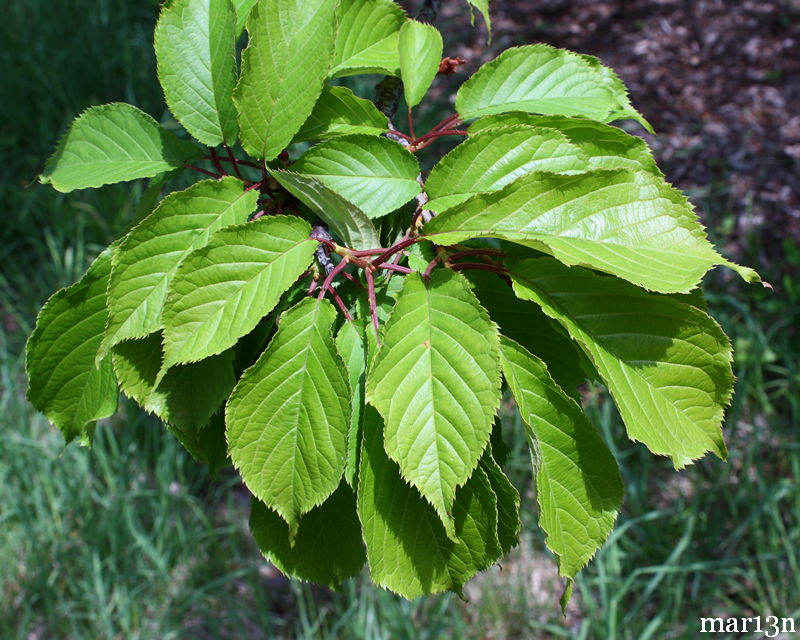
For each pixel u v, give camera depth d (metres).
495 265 0.40
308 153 0.43
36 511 1.28
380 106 0.53
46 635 1.19
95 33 1.79
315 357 0.38
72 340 0.43
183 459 1.34
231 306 0.37
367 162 0.43
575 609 1.25
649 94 2.04
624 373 0.38
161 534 1.24
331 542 0.44
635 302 0.39
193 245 0.40
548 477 0.39
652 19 2.20
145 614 1.23
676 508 1.31
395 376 0.37
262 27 0.40
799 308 1.56
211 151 0.45
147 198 0.47
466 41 2.11
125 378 0.40
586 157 0.40
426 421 0.36
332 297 0.41
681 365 0.39
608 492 0.39
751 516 1.23
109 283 0.38
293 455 0.38
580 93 0.47
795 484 1.29
